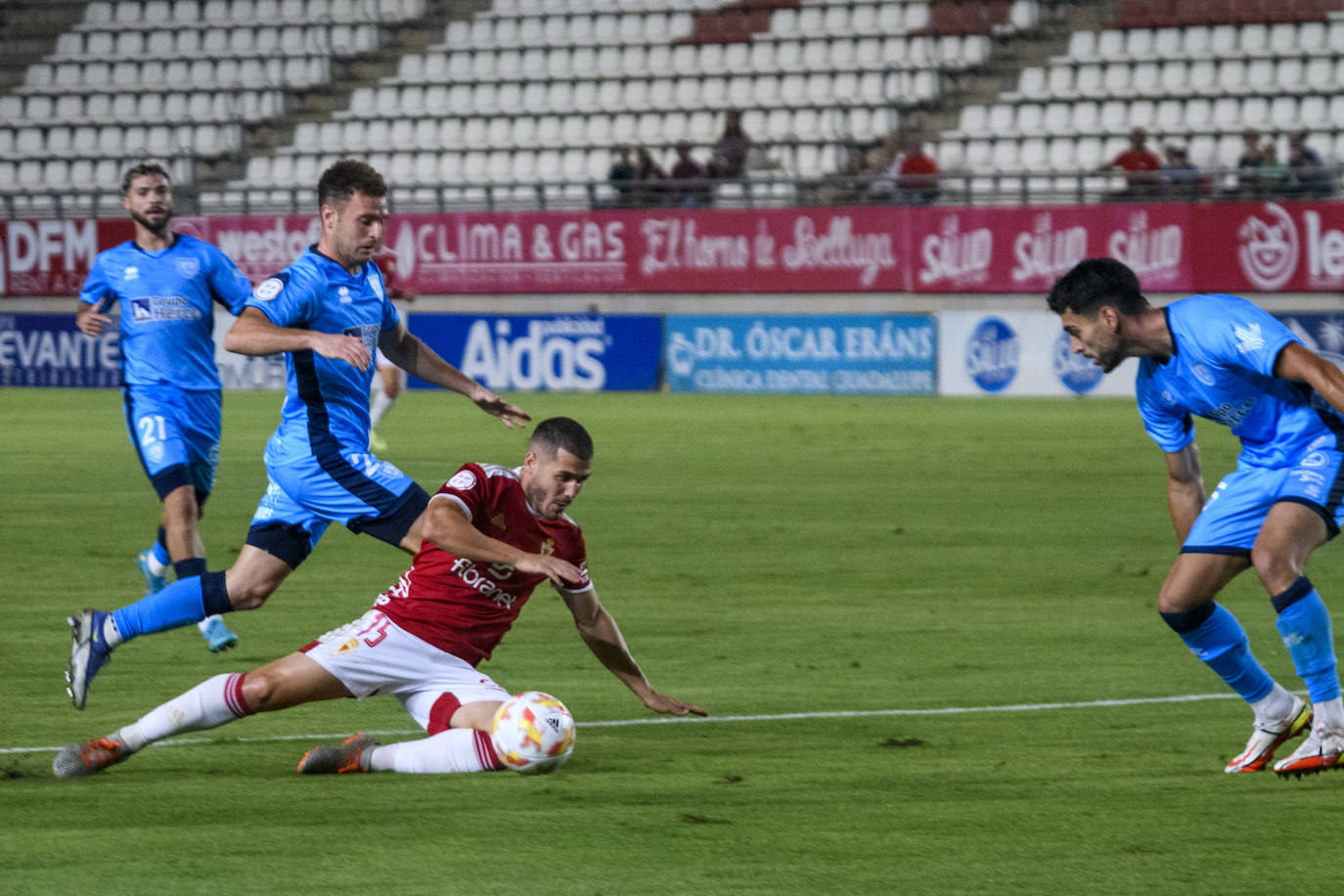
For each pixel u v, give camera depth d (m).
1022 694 22.94
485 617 18.08
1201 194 79.50
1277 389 17.88
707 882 14.02
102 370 87.69
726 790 17.33
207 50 115.62
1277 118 92.00
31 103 113.75
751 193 90.56
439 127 106.06
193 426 26.72
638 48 107.69
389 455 55.34
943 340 79.88
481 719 17.64
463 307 89.00
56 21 118.50
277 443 21.14
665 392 83.62
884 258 82.31
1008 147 94.56
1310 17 96.06
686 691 23.22
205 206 95.12
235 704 17.50
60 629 27.55
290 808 16.52
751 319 82.31
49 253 90.75
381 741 19.91
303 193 103.44
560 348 84.50
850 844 15.16
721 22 108.19
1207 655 18.11
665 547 37.31
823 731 20.61
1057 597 31.12
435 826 15.83
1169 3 99.25
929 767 18.52
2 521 40.97
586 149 101.44
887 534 39.19
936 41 102.19
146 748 19.34
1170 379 18.16
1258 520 17.86
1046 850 14.96
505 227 87.31
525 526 17.80
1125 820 16.00
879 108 98.75
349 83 111.44
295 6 116.12
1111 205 78.31
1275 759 19.12
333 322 21.22
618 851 14.96
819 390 81.88
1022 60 101.06
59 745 19.70
